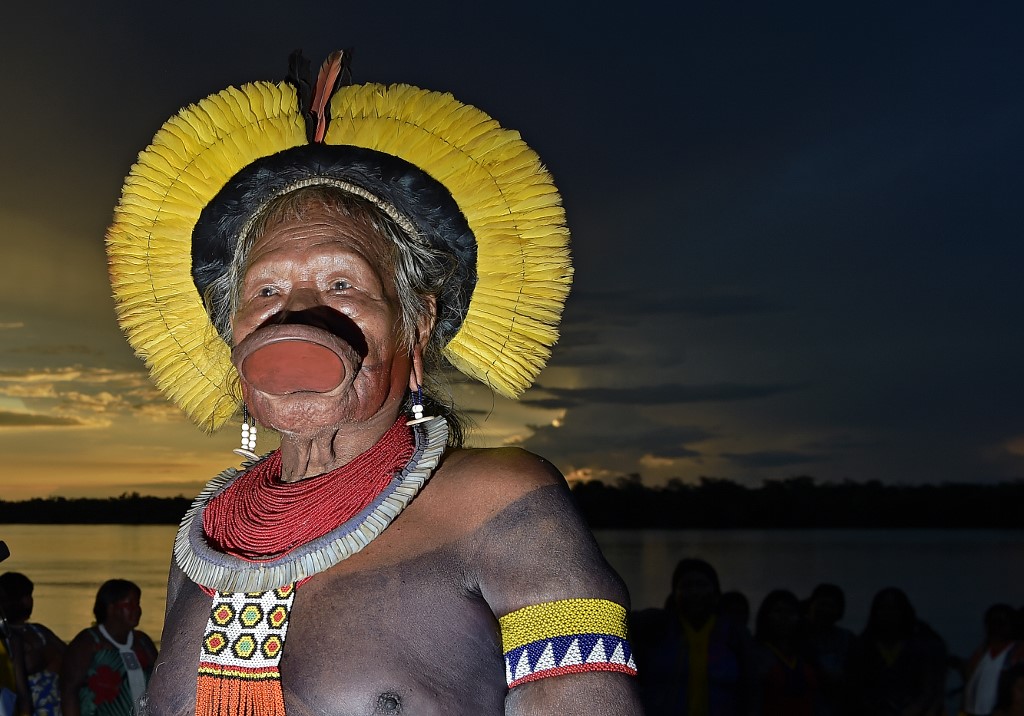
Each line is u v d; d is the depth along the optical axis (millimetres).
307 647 1479
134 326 1960
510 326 1859
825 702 6367
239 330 1652
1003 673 6664
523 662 1423
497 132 1823
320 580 1527
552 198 1844
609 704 1376
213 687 1489
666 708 5578
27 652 5906
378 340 1630
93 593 20641
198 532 1668
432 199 1793
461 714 1439
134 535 47312
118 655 5707
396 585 1496
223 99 1874
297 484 1613
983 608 25484
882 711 6566
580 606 1437
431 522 1546
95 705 5617
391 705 1427
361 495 1573
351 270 1647
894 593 6785
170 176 1904
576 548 1484
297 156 1784
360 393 1600
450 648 1468
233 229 1865
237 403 1969
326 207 1708
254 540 1587
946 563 42188
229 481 1835
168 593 1756
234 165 1858
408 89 1824
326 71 1831
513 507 1520
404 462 1612
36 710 5887
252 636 1505
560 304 1854
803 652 6699
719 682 5578
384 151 1792
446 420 1858
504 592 1477
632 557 42125
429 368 1885
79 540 43031
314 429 1585
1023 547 56281
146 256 1937
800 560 42875
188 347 1961
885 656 6629
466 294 1857
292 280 1649
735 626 5707
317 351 1495
